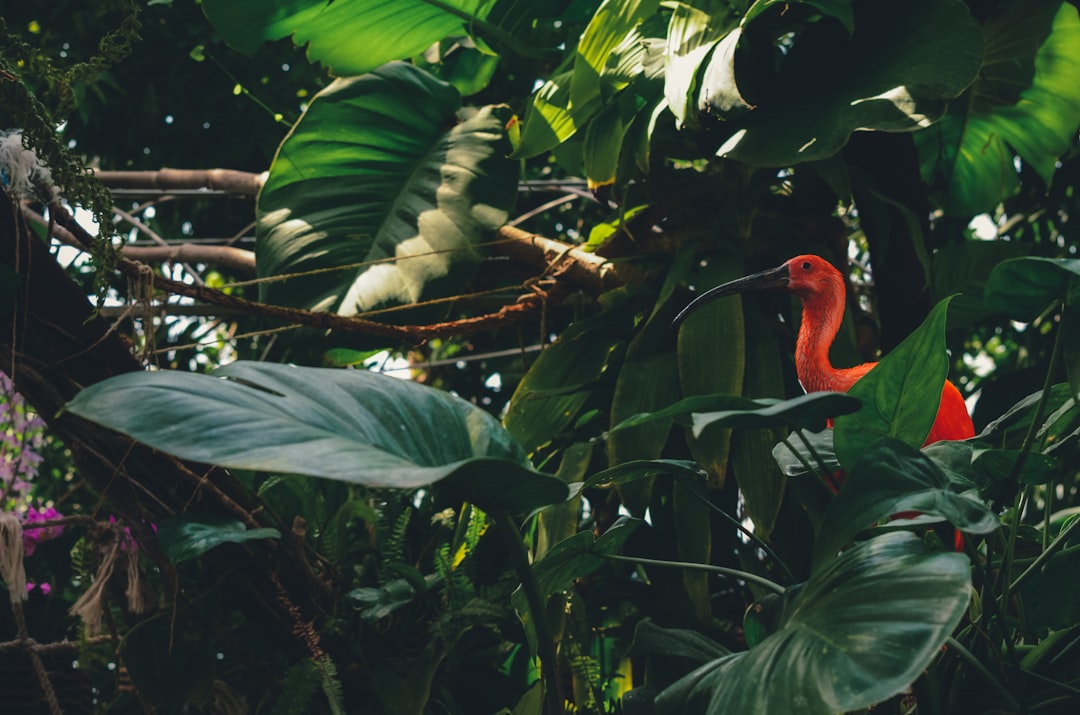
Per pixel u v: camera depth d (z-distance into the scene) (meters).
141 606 2.42
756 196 3.03
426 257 3.14
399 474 1.25
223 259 3.53
